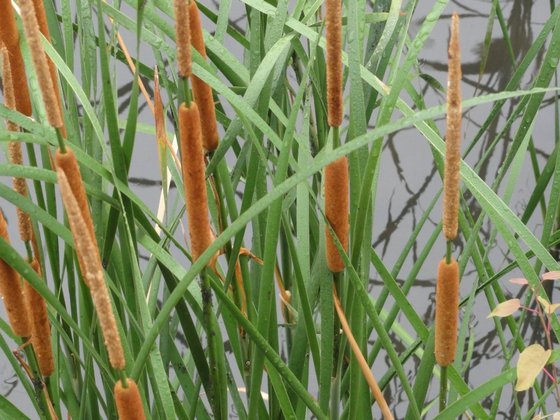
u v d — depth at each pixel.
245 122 1.57
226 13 1.79
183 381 1.82
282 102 1.90
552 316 1.65
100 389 2.46
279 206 1.53
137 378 1.41
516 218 1.60
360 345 1.64
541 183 2.04
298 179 1.39
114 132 1.54
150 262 1.84
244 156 1.73
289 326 1.93
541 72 1.82
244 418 1.80
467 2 3.63
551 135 3.16
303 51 1.83
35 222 1.75
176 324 1.99
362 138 1.38
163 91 3.17
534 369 1.54
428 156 3.20
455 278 1.42
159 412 1.71
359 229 1.54
